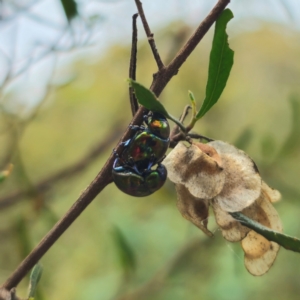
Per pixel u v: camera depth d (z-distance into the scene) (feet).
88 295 1.57
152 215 1.73
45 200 1.22
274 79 1.90
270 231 0.83
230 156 0.87
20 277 0.86
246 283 1.65
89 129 1.79
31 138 1.74
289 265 1.86
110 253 1.55
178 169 0.87
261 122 1.71
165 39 1.45
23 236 1.05
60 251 1.77
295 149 1.17
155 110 0.83
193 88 1.65
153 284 1.30
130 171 0.88
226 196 0.86
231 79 1.90
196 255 1.35
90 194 0.87
